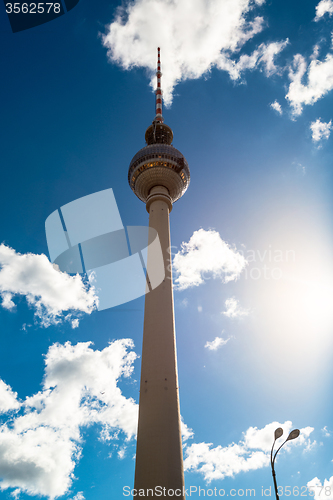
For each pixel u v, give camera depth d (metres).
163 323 58.94
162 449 45.00
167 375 52.72
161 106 102.19
